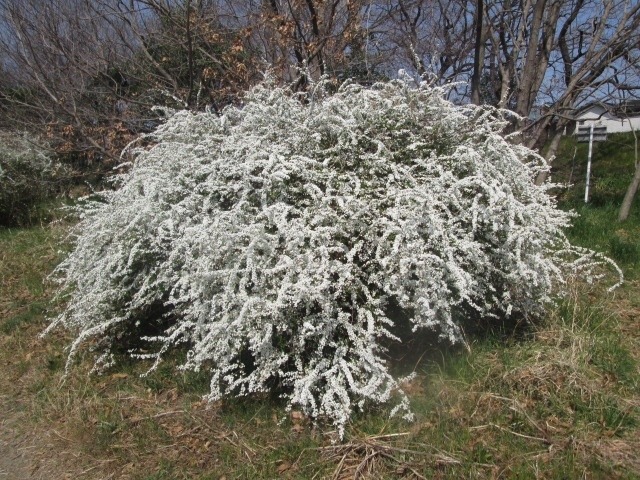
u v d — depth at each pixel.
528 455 2.74
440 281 3.05
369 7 8.54
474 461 2.72
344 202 3.21
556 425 2.93
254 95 4.13
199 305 3.18
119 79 9.55
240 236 3.07
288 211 3.16
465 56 9.08
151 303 3.95
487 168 3.43
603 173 9.80
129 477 2.84
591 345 3.53
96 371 3.83
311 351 3.12
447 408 3.08
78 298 3.98
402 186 3.40
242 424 3.11
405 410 3.04
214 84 8.78
